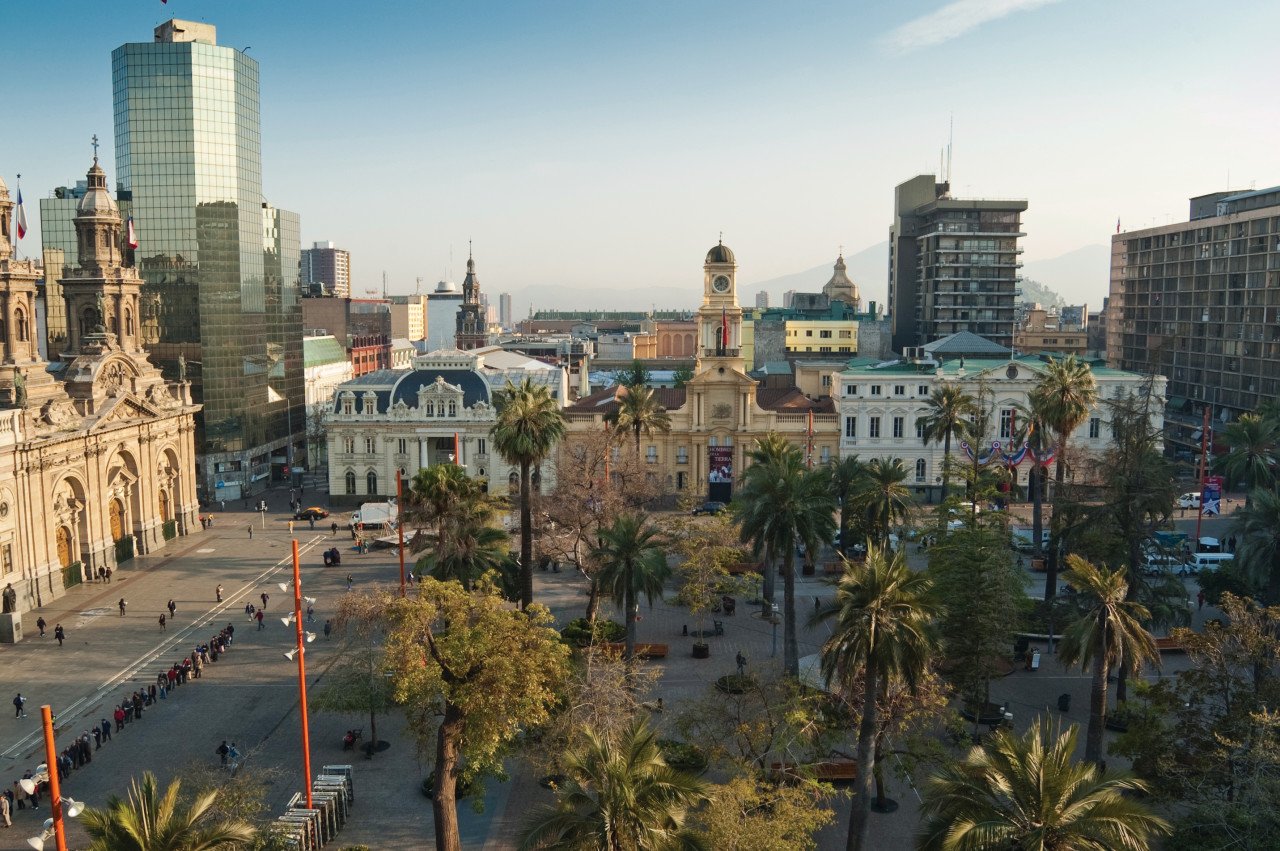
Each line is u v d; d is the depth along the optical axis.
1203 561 92.25
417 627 41.97
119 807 29.92
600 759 33.56
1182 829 39.25
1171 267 172.12
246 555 107.44
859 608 42.00
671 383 181.00
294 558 48.06
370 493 133.25
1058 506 75.19
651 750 34.59
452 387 129.12
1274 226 143.75
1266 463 106.38
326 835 48.12
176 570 101.31
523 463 71.75
